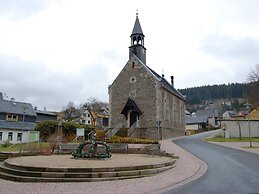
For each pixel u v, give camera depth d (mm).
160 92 37844
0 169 12625
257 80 55281
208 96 161375
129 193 8648
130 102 37688
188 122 78938
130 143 27266
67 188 9469
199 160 16141
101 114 74625
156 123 36438
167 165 13555
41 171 11234
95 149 16141
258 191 8703
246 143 29406
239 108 117438
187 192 8672
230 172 12172
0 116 44625
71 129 32625
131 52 42312
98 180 10750
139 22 43406
